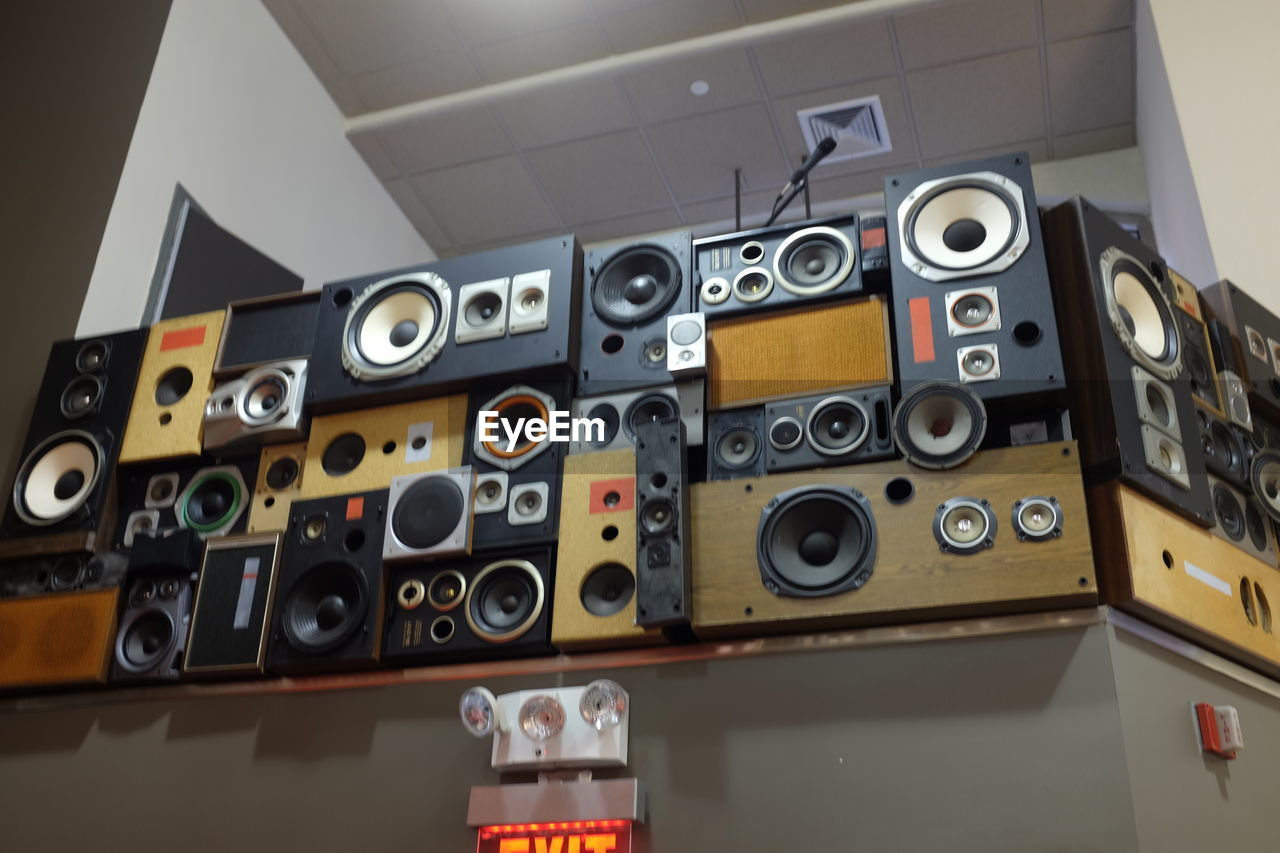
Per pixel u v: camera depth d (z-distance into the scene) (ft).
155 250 11.43
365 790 7.65
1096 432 7.27
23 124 12.12
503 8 13.82
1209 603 7.34
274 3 13.88
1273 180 11.14
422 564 8.25
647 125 15.30
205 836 7.86
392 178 16.31
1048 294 7.68
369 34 14.29
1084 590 6.64
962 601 6.83
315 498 8.70
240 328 9.94
